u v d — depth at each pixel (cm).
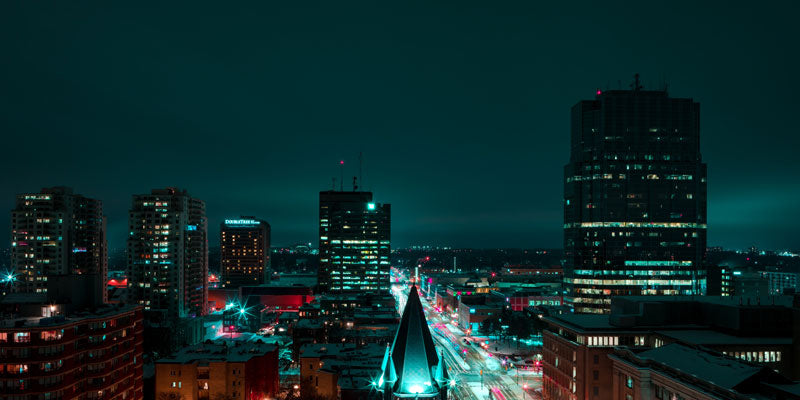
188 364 14938
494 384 19200
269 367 16725
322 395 14938
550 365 15300
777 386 8088
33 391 11638
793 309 12219
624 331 13525
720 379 8431
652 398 9450
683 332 13462
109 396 13175
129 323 14200
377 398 11544
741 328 12900
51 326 11831
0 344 11650
